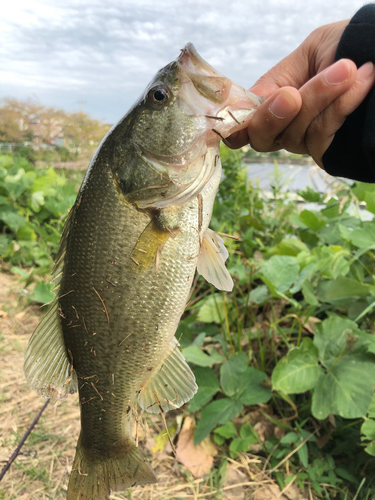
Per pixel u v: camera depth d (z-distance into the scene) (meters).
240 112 0.20
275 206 0.66
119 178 0.20
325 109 0.19
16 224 0.70
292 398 0.36
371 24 0.19
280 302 0.44
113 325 0.20
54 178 0.92
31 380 0.22
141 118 0.20
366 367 0.31
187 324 0.44
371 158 0.20
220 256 0.23
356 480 0.30
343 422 0.34
